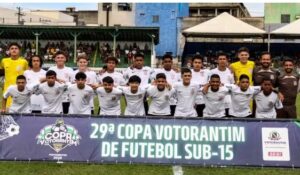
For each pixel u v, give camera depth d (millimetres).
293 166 8023
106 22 58406
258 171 7879
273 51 41812
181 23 54750
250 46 41781
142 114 9594
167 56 10742
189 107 9523
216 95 9297
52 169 7797
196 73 10516
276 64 38094
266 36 36781
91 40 43844
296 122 8148
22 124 8344
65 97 10078
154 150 8156
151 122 8242
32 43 43562
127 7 59250
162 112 9594
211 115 9445
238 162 8062
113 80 9742
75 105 9398
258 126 8172
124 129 8242
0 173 7508
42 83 9367
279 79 10172
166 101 9539
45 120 8352
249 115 9414
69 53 42344
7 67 10641
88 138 8234
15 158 8219
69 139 8250
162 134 8188
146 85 9812
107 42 43969
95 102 18438
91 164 8125
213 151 8109
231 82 10469
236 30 36094
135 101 9492
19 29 38781
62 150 8219
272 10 53469
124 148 8180
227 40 45719
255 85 10312
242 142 8117
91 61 42156
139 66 10977
